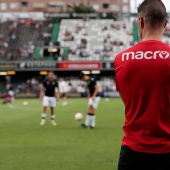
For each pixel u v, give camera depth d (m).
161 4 4.02
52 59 58.16
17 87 57.28
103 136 15.01
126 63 3.94
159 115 3.81
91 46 61.25
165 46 3.94
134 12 68.62
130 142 3.86
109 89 55.41
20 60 58.62
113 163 9.91
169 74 3.80
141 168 3.82
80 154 11.23
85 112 27.56
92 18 68.81
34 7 116.94
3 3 116.62
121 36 63.50
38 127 18.45
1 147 12.59
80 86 56.62
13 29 65.38
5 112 27.98
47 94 19.38
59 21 67.50
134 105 3.90
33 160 10.41
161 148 3.75
